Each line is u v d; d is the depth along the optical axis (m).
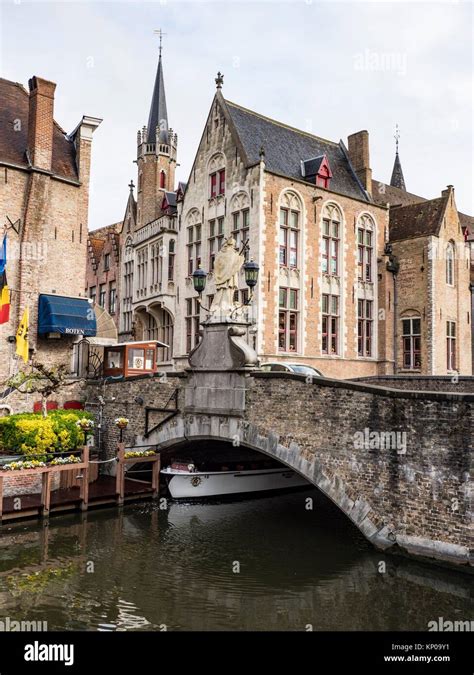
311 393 11.77
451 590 9.50
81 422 15.70
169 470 16.59
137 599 9.28
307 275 23.77
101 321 25.03
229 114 24.33
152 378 16.34
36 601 9.12
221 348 13.67
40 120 19.36
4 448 15.13
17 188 19.02
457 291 28.27
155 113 35.25
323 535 13.15
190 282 26.08
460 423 9.68
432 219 27.52
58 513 14.25
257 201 22.31
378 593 9.43
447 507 9.77
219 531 13.44
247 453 19.38
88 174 20.92
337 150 29.06
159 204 33.84
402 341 27.30
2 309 17.17
